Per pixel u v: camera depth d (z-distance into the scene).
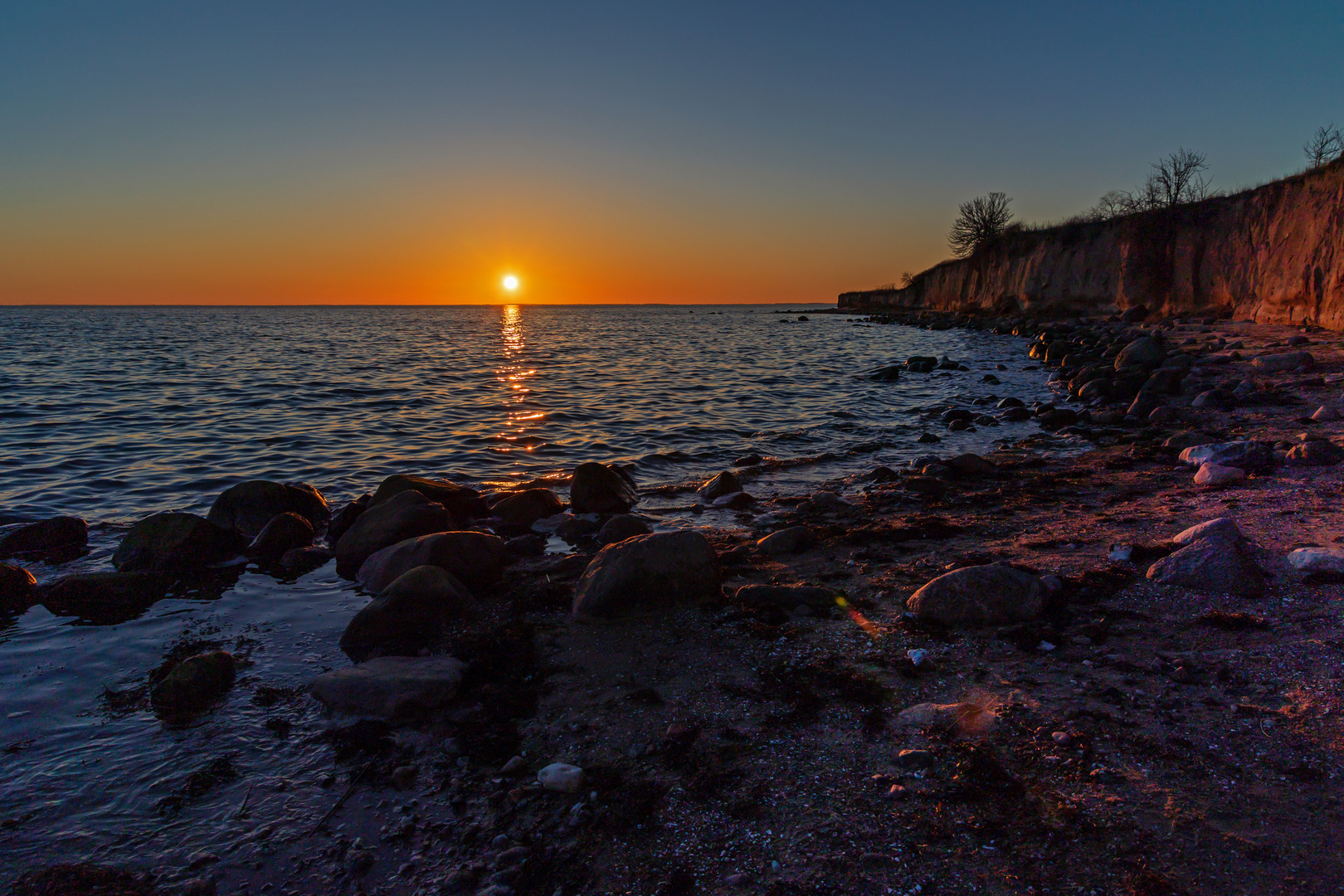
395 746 4.08
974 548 6.85
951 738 3.75
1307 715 3.63
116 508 9.39
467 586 6.27
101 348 40.88
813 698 4.27
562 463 12.17
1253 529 6.27
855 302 118.44
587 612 5.50
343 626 5.77
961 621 5.05
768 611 5.52
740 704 4.26
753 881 2.95
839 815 3.28
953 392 21.17
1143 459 10.50
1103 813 3.14
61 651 5.30
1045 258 51.50
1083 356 24.92
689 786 3.56
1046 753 3.56
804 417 16.92
